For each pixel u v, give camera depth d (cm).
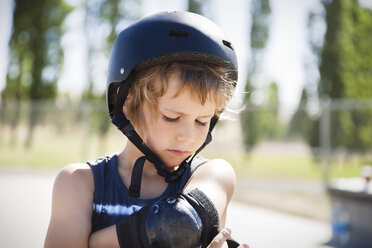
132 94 118
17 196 791
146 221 97
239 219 619
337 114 1141
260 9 2206
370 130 1119
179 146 107
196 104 106
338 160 1049
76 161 1353
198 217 98
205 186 111
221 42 120
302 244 473
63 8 2155
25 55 2184
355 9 1745
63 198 109
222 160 128
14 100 2180
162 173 113
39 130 1415
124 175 118
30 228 525
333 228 486
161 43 113
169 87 105
